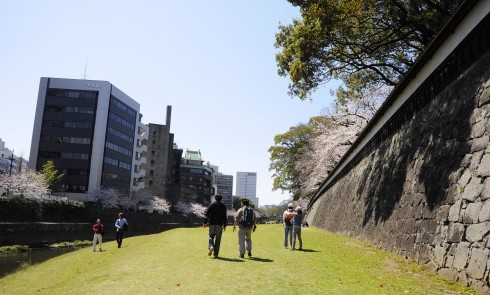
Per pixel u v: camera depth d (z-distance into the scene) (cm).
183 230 3189
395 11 1698
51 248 3516
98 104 7238
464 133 891
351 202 2173
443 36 1020
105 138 7281
